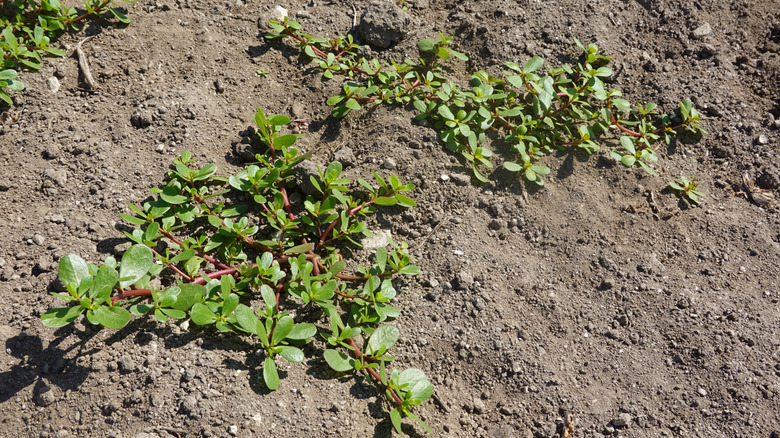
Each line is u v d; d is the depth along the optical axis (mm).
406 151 846
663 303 792
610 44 911
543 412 751
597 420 747
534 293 795
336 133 867
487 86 854
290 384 733
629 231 826
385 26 915
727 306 791
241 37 909
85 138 826
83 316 740
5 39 855
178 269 771
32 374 721
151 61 877
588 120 872
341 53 903
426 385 731
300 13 936
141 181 812
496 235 822
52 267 762
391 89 885
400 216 827
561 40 905
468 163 851
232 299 732
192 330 749
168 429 709
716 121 884
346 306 776
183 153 808
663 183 851
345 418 726
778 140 876
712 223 833
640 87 898
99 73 863
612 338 779
